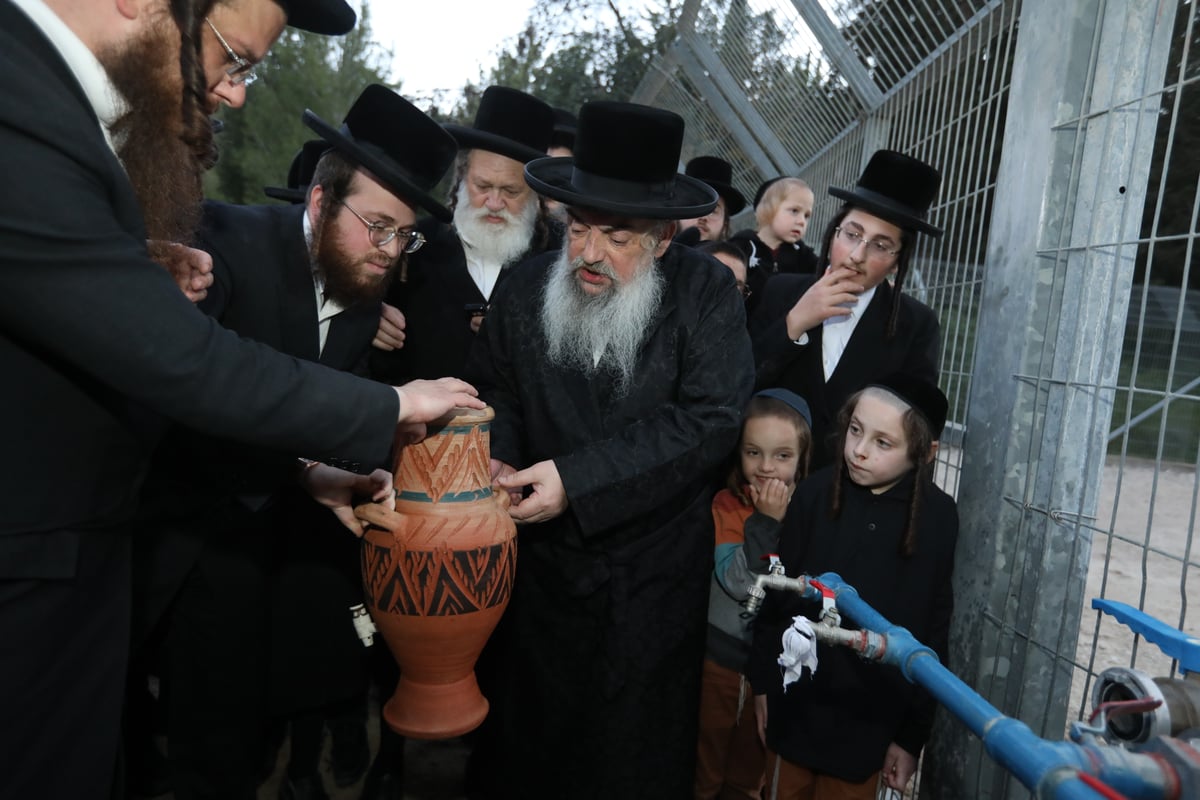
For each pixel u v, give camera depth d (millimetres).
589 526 2049
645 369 2199
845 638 1246
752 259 4199
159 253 1447
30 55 1101
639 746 2217
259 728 2422
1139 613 1149
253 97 16234
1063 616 2004
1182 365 8898
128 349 1156
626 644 2195
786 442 2557
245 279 2131
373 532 1804
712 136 8258
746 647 2566
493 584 1780
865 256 2672
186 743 2312
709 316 2225
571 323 2162
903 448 2176
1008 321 2223
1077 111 2053
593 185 2076
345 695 2605
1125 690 1001
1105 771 868
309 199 2244
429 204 2174
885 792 2348
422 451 1763
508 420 2371
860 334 2863
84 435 1237
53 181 1084
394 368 3078
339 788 2736
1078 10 2021
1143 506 7734
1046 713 1992
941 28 3018
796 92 5410
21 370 1167
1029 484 2152
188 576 2219
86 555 1281
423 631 1757
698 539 2293
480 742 2471
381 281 2256
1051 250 2084
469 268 3266
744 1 5875
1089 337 2049
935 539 2211
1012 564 2189
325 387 1383
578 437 2215
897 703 2188
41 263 1083
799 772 2289
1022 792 2057
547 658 2252
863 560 2225
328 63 16453
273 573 2504
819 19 4125
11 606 1187
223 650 2262
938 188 2746
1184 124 5980
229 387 1258
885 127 4094
